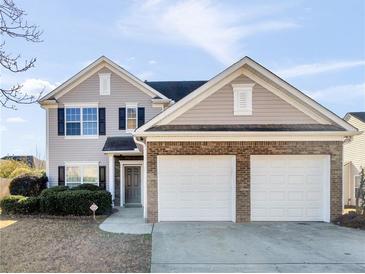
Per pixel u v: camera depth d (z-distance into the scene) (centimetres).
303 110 1207
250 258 727
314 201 1162
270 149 1158
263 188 1159
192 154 1155
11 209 1394
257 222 1134
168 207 1162
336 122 1189
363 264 691
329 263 697
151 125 1170
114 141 1775
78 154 1814
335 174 1158
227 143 1159
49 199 1366
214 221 1151
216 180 1165
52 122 1828
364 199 1394
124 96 1834
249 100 1205
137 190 1783
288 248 808
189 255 746
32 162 3272
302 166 1168
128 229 1046
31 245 848
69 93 1834
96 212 1355
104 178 1803
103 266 662
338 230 1012
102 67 1839
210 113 1199
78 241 888
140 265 672
